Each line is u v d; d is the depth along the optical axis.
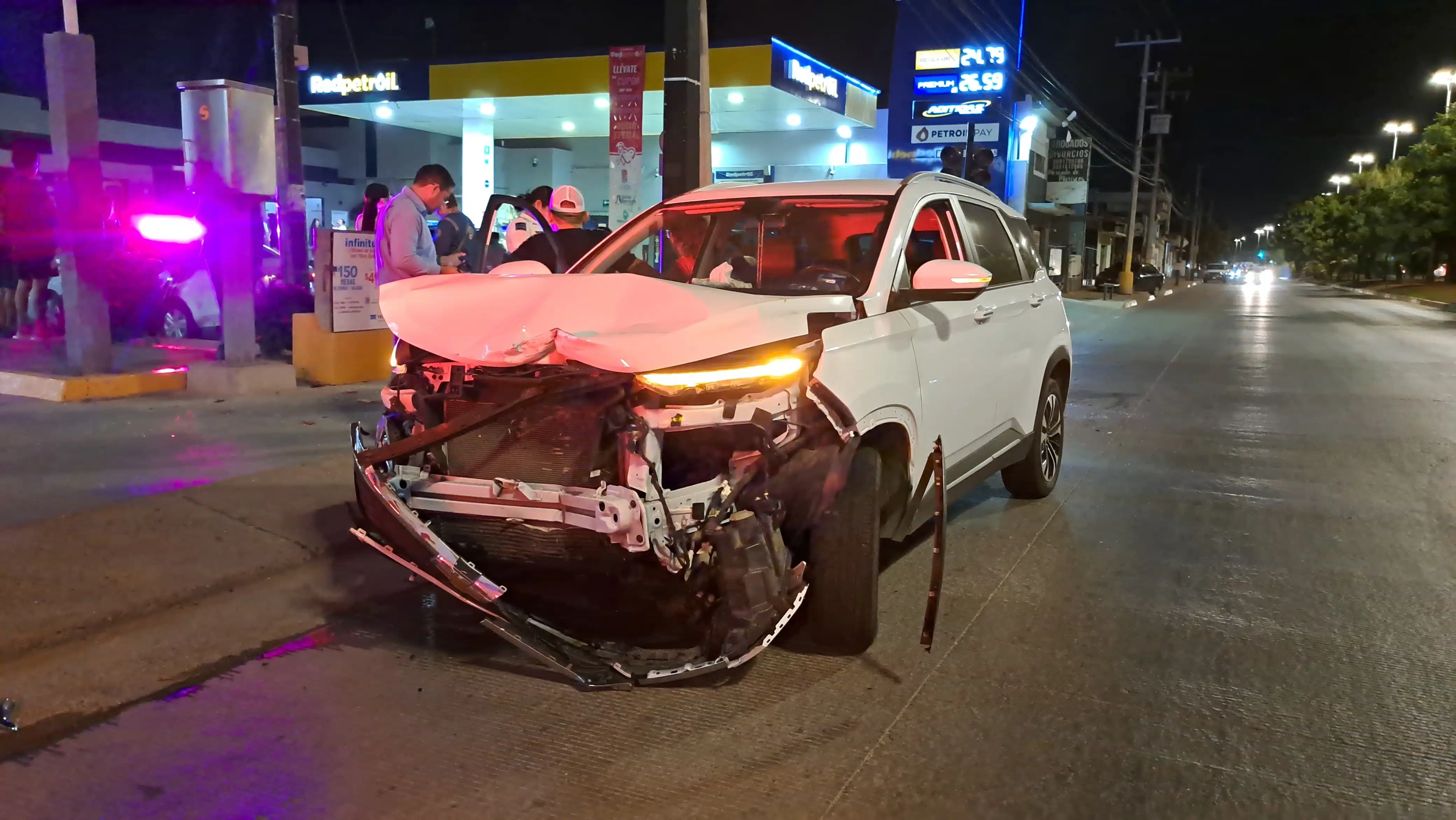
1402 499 7.06
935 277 4.30
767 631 3.70
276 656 4.23
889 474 4.36
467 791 3.21
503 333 3.66
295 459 6.66
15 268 11.25
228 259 9.27
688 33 8.67
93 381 8.71
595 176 27.55
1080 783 3.29
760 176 26.44
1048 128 37.06
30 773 3.29
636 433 3.42
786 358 3.54
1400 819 3.09
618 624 4.23
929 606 4.18
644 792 3.21
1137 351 18.00
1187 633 4.58
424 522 3.78
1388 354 17.59
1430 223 47.69
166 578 4.77
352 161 29.67
